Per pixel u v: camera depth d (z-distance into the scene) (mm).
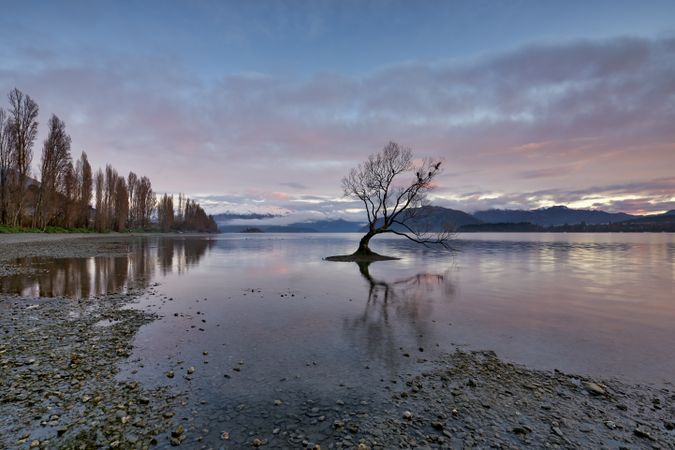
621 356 9383
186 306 14508
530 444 5469
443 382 7641
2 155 59125
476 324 12344
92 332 10625
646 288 20344
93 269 25766
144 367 8141
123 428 5680
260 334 10820
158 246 58375
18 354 8695
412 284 21234
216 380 7539
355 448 5320
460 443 5477
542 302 16172
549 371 8359
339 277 24156
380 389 7270
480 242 89312
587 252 51750
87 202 84688
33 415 5957
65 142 69438
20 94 60250
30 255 34125
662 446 5473
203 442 5375
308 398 6848
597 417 6309
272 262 34969
